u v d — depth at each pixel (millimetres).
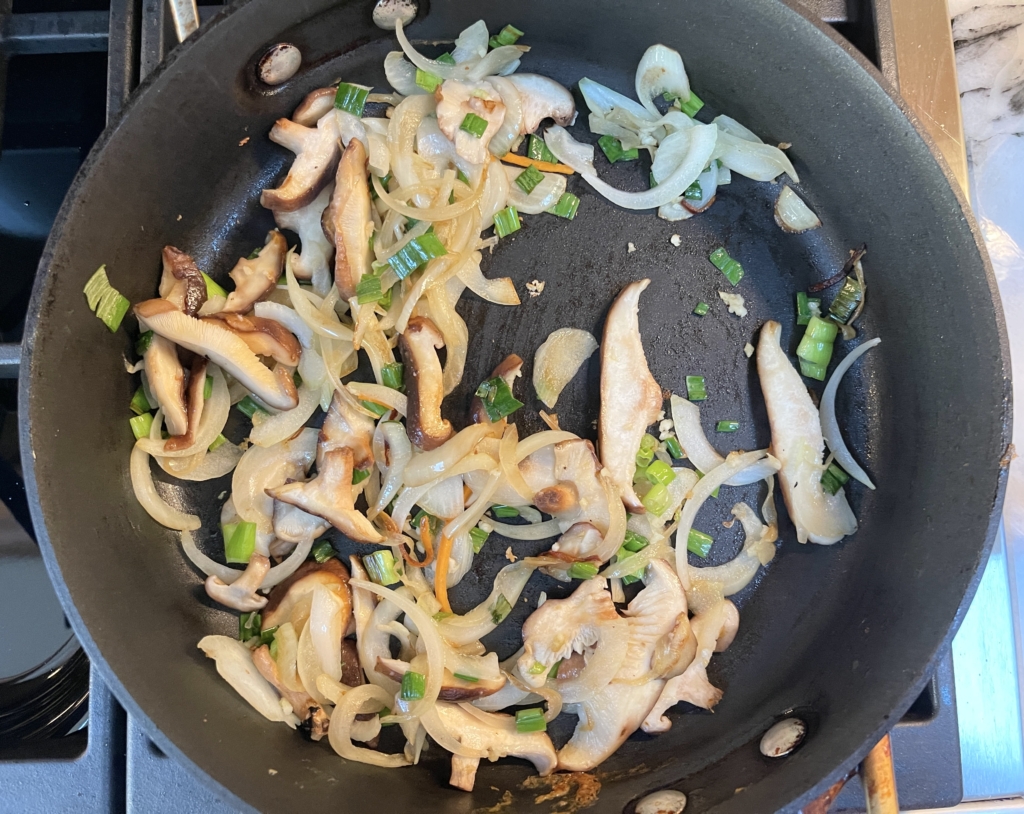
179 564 267
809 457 272
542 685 262
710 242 277
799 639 273
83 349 242
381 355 263
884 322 269
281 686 250
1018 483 304
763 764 247
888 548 262
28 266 286
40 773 247
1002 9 310
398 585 269
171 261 255
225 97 248
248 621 265
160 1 259
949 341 247
